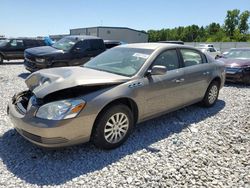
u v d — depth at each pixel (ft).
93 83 11.25
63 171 10.28
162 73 13.01
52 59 29.81
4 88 24.80
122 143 12.56
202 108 19.15
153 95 13.53
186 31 297.74
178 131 14.64
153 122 15.87
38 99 11.00
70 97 10.82
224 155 12.01
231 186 9.70
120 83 12.22
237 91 26.48
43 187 9.27
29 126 10.53
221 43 135.23
